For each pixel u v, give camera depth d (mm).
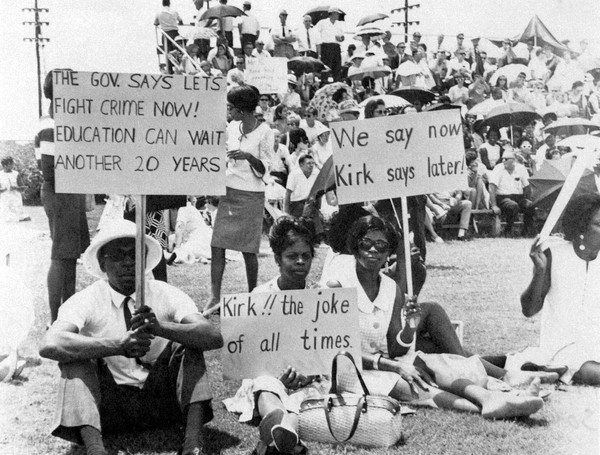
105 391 5305
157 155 5309
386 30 23562
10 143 21422
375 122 6125
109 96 5258
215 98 5348
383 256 5863
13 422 5668
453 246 15344
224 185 5367
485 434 5418
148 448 5227
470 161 17312
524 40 23500
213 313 8859
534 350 6680
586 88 22328
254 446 5297
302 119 18406
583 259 6527
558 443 5266
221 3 19922
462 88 22406
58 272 7742
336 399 5258
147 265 5531
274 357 5637
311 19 22344
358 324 5672
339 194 6133
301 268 5719
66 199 7648
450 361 6008
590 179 6590
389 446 5207
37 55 22594
